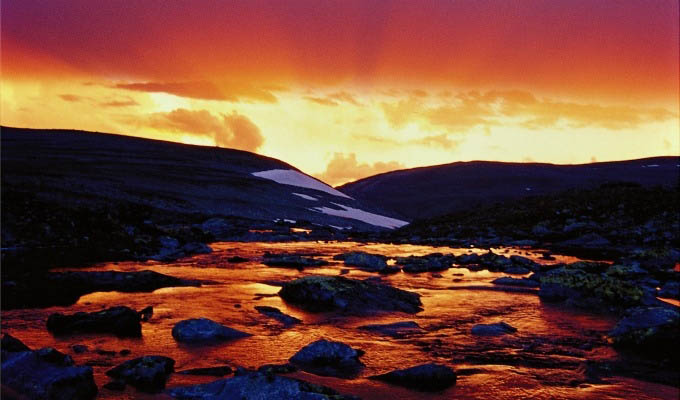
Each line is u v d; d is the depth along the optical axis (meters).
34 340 10.37
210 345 10.52
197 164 148.38
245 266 25.73
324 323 13.28
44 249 24.97
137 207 41.25
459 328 13.02
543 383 8.66
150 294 16.55
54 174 83.44
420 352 10.60
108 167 112.25
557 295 17.17
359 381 8.53
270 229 67.06
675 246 39.34
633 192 57.91
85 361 8.89
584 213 53.84
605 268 23.75
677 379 8.97
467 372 9.22
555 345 11.39
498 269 26.25
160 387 7.55
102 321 11.30
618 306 15.60
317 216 117.62
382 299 15.73
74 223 30.55
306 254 34.59
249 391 6.88
